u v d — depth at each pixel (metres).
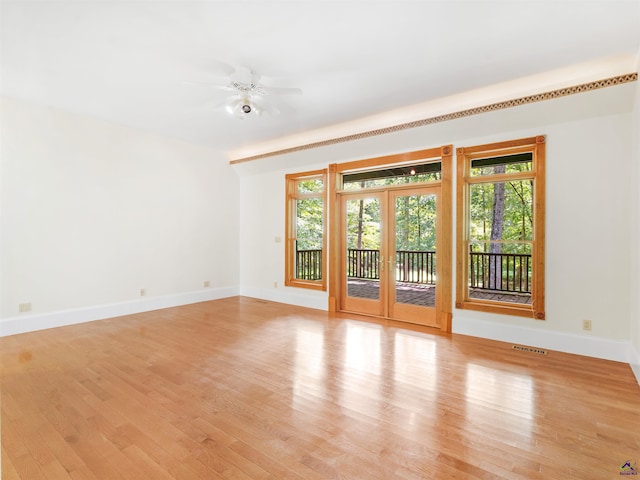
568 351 3.43
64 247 4.34
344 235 5.27
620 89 2.97
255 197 6.38
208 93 3.62
